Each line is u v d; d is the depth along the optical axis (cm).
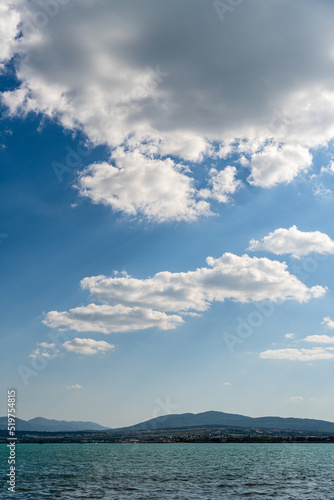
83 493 7812
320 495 7656
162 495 7588
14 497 7325
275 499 7150
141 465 15912
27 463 16788
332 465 16025
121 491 8100
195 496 7475
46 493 7812
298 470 13512
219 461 18775
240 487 8794
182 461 18775
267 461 18800
